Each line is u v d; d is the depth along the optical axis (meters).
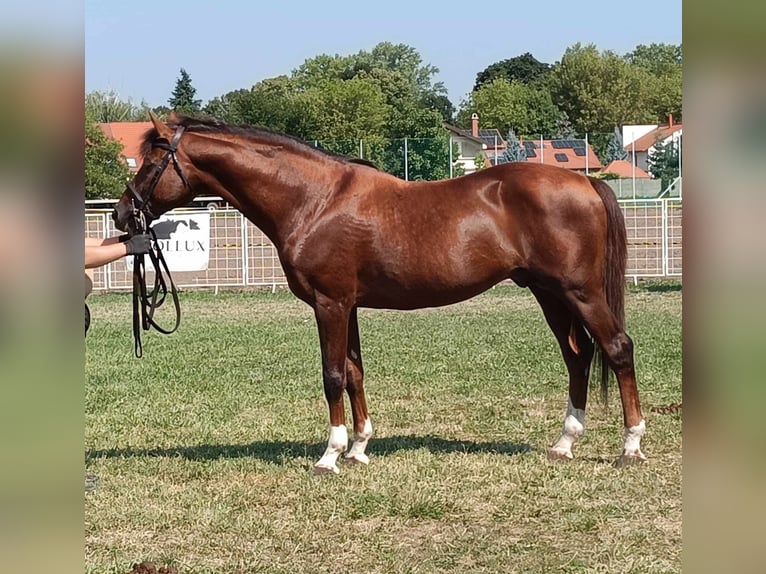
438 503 5.88
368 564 4.93
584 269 6.56
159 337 16.02
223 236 25.64
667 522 5.48
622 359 6.66
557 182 6.58
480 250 6.64
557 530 5.40
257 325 17.58
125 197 6.84
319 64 73.88
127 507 6.00
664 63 81.31
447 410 9.25
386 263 6.73
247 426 8.80
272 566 4.94
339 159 6.95
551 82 74.31
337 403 6.86
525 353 12.97
